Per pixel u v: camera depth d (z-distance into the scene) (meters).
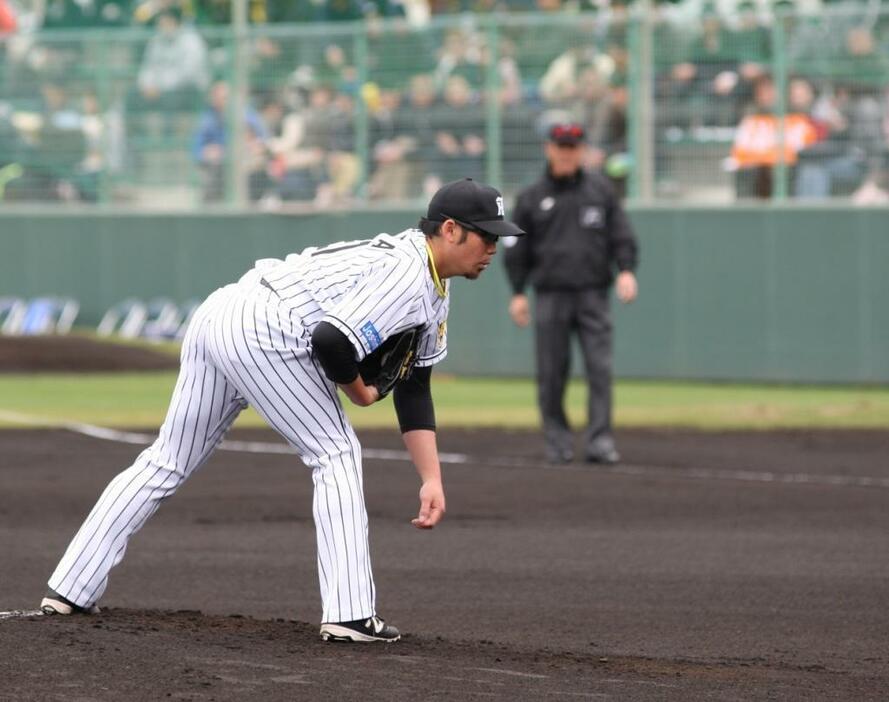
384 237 17.62
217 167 66.00
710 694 15.99
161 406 50.06
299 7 73.69
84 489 34.06
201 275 65.25
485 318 60.44
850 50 55.94
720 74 57.56
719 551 27.36
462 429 44.66
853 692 16.62
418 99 62.00
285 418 17.66
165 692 14.94
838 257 55.56
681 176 58.09
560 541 28.27
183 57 66.56
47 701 14.60
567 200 37.75
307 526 29.66
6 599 22.78
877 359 55.22
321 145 63.94
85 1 78.25
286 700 14.84
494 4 71.94
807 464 38.19
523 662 17.31
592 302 37.94
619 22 58.78
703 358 57.56
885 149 55.75
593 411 38.16
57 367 59.75
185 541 28.06
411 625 21.39
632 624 21.58
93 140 68.12
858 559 26.61
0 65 69.19
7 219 68.31
